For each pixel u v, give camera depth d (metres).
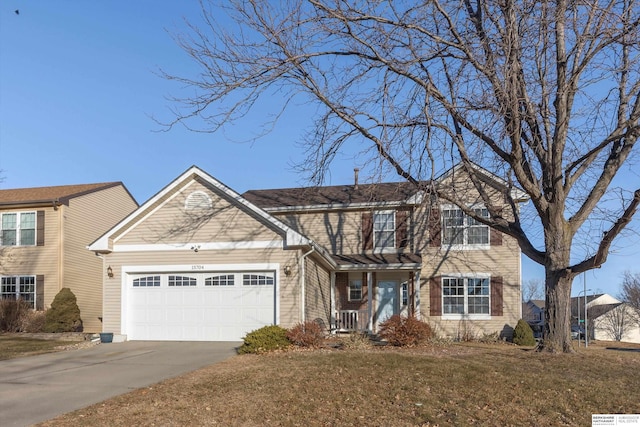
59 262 24.55
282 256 17.52
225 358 13.88
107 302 18.42
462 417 8.22
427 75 13.04
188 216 18.33
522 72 12.51
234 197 17.84
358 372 11.00
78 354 15.29
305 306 17.55
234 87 12.73
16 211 25.16
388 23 12.71
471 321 20.86
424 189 13.09
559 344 13.73
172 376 11.57
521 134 13.20
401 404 8.85
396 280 22.28
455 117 13.00
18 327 22.53
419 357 12.62
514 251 20.88
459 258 21.23
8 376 11.84
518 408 8.66
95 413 8.61
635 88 12.54
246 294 17.78
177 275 18.27
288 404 8.88
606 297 57.81
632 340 47.88
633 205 11.77
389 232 22.09
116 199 29.55
